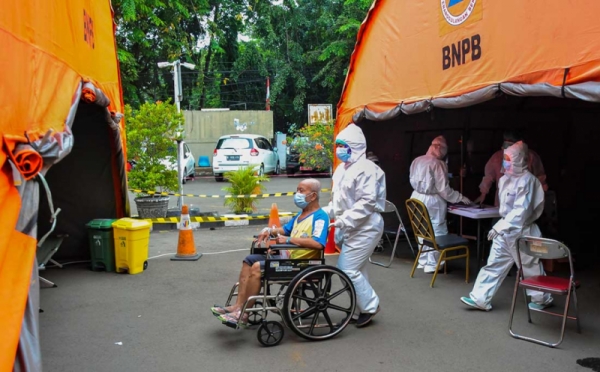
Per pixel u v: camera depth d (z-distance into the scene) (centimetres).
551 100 809
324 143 1579
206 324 480
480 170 881
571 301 543
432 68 613
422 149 888
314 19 2648
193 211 1089
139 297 564
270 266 420
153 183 978
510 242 489
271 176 2089
